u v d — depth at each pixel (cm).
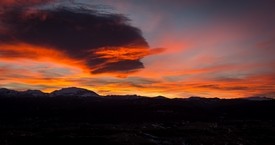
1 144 13688
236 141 16088
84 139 15400
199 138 16675
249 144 15438
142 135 17138
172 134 17800
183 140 16012
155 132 18400
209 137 17038
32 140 15000
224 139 16575
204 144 15138
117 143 14550
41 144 14050
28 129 19650
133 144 14425
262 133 18838
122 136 16462
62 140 15125
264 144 15538
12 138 15412
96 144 14238
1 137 15575
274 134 18625
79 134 17375
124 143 14575
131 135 16900
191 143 15300
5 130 18950
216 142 15688
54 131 18712
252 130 19938
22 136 16238
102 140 15238
